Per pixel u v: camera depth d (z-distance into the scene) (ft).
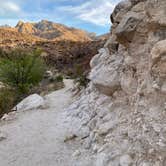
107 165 13.96
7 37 231.91
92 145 17.54
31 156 18.83
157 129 12.66
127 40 18.60
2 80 46.91
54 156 18.20
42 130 24.62
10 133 24.82
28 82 48.67
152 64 14.52
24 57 49.32
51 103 37.01
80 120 23.44
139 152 13.09
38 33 542.16
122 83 18.62
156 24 15.62
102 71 22.53
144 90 15.24
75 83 47.88
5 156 19.42
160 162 11.57
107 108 20.27
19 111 34.06
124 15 20.65
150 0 16.56
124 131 15.60
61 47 166.50
